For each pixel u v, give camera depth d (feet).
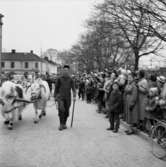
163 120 22.36
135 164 19.20
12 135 27.32
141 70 28.45
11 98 28.99
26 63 258.78
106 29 53.67
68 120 37.17
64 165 18.76
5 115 30.71
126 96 30.91
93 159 20.15
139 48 56.90
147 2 35.58
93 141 25.45
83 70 188.24
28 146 23.36
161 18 35.58
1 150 22.20
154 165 19.07
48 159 20.02
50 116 40.04
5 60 257.34
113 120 30.45
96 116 41.14
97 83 51.21
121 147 23.48
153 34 38.52
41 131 29.35
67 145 23.85
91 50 126.31
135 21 40.09
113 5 46.11
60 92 31.04
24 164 18.92
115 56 112.06
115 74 37.60
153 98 24.31
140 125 28.68
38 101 34.24
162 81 25.96
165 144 21.25
